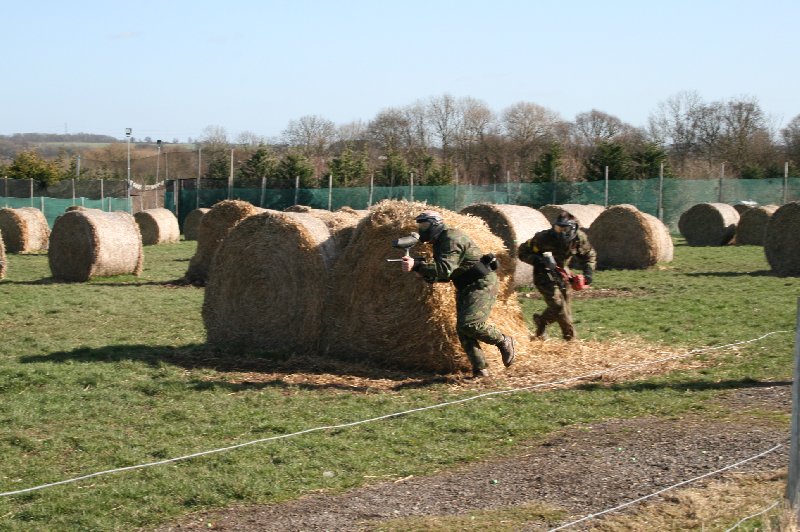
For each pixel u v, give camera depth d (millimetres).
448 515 5984
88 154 92438
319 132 78562
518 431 7984
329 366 10977
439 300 10516
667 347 11672
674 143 67938
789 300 16203
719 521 5531
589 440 7590
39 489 6637
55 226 22547
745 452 6930
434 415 8531
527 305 16594
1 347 12336
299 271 11766
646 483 6391
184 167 79188
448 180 57781
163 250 34562
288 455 7359
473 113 76500
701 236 33656
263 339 12055
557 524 5707
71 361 11219
